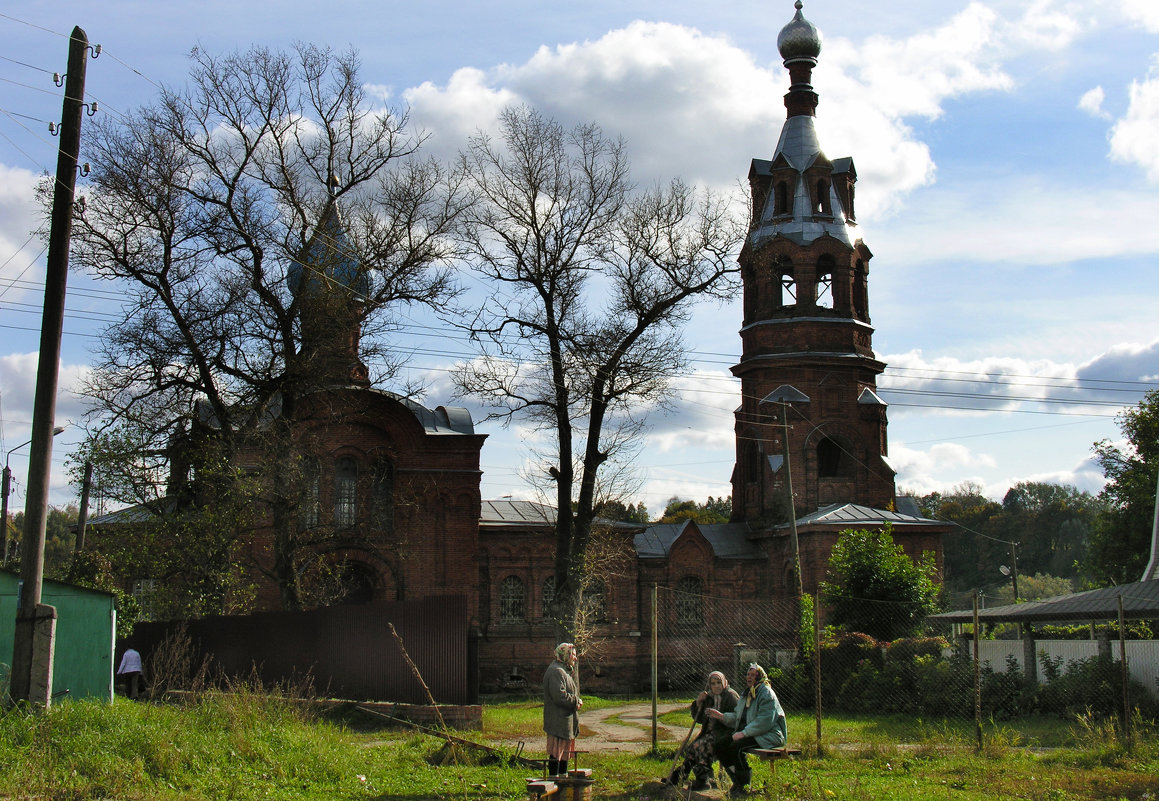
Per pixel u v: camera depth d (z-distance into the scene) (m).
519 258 37.78
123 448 33.19
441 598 26.47
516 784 15.52
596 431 37.69
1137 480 56.12
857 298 52.50
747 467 53.28
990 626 36.38
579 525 37.34
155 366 34.31
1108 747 18.52
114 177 33.31
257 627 29.80
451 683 25.95
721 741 15.05
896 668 29.98
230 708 17.67
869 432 50.91
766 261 48.44
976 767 17.30
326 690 27.20
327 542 39.41
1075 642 28.05
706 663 48.97
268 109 35.28
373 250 36.53
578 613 37.44
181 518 33.28
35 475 17.80
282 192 35.56
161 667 27.58
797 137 52.75
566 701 15.38
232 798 13.53
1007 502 141.50
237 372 35.16
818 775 16.64
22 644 17.38
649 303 37.50
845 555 37.78
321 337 35.47
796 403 50.47
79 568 32.94
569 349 37.28
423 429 42.31
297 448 36.41
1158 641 25.09
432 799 14.27
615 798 14.99
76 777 13.34
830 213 51.84
